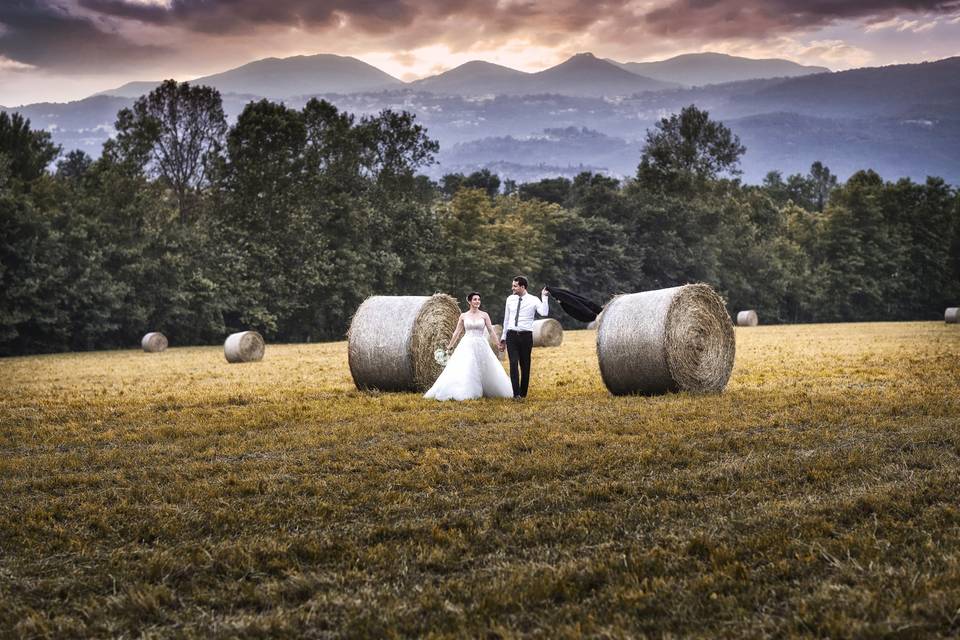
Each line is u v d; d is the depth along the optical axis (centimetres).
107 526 683
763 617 469
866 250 9956
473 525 661
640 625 467
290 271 6275
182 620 503
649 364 1472
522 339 1452
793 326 6197
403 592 530
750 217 10388
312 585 543
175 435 1141
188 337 5697
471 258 7506
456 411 1279
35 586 559
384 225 6981
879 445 930
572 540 622
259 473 873
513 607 500
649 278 9050
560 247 8688
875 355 2389
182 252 5694
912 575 518
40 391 1883
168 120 6284
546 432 1056
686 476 805
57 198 5569
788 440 971
